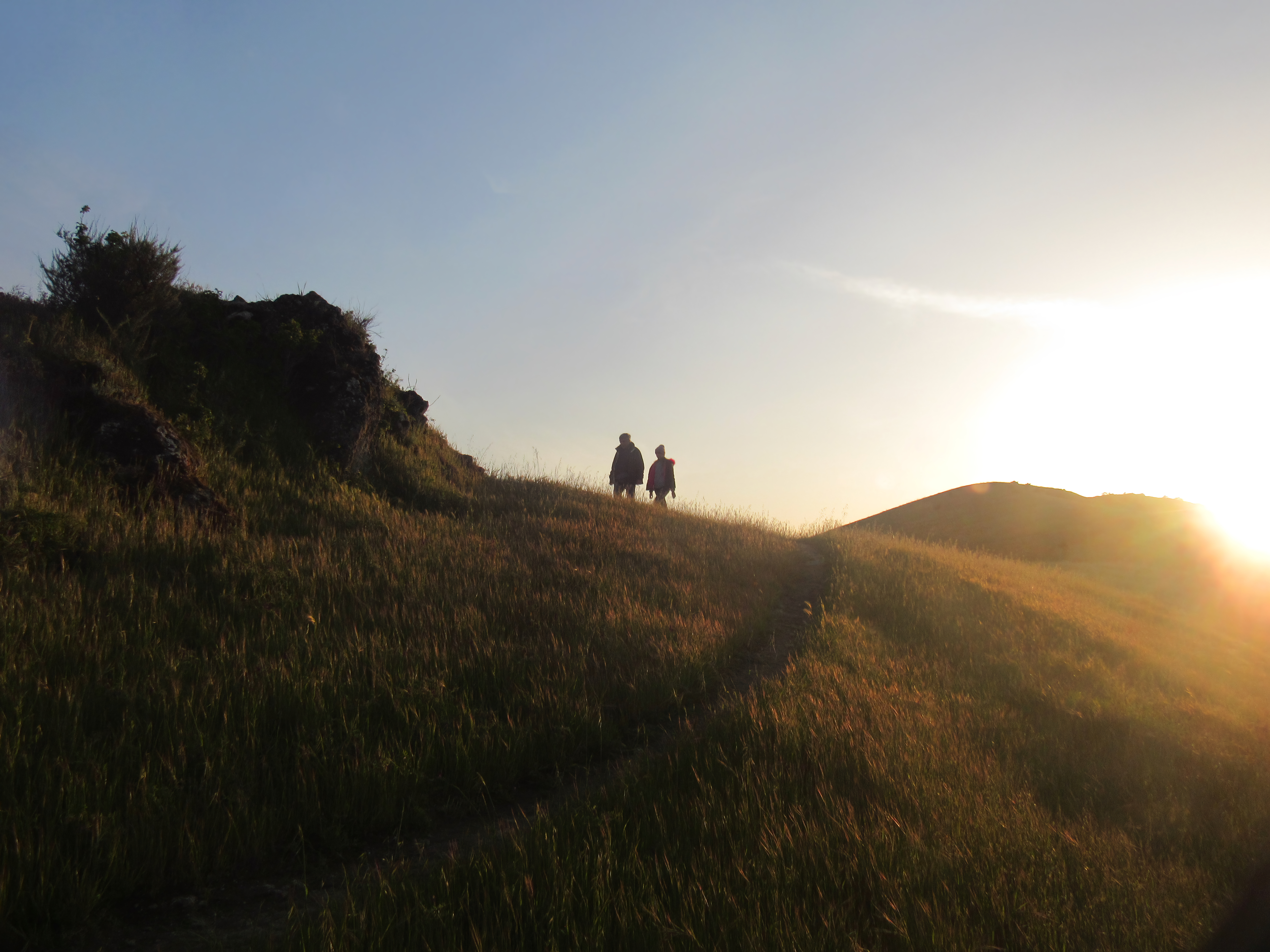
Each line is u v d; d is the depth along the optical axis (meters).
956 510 43.22
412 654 5.51
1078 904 3.64
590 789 4.38
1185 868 4.39
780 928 2.99
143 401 8.61
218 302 11.56
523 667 5.64
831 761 4.70
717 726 5.08
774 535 16.48
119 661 4.62
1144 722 7.25
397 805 3.91
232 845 3.39
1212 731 7.59
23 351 7.85
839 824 3.88
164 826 3.35
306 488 9.86
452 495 12.23
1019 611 11.49
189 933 2.93
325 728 4.34
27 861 2.95
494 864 3.33
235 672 4.76
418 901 2.91
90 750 3.72
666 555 10.56
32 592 5.31
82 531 6.48
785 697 5.70
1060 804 4.97
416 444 13.21
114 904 3.04
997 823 4.28
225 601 5.92
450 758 4.35
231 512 8.23
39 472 6.86
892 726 5.52
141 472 7.69
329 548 7.81
